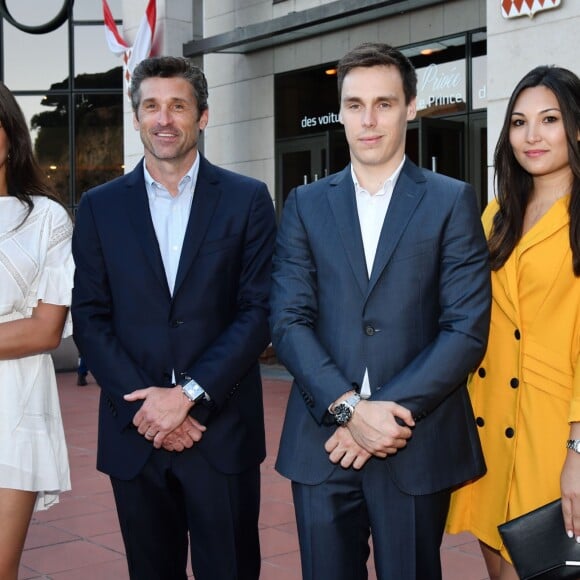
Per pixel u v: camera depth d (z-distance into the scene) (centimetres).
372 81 278
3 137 307
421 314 277
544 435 287
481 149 1115
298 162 1305
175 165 330
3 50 1888
